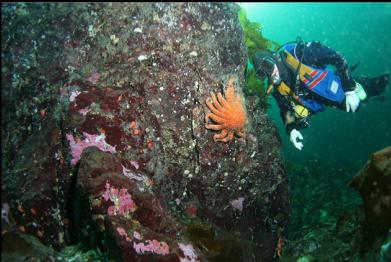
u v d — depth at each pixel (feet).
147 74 11.19
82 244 9.34
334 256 10.34
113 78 11.28
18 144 11.57
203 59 11.84
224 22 12.92
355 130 57.57
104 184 8.40
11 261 7.86
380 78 12.51
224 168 11.70
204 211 11.67
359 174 9.77
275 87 11.96
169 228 8.65
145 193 8.75
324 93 11.62
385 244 7.75
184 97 11.31
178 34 11.87
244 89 13.08
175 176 11.25
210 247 9.41
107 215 7.82
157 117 10.96
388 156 9.02
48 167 10.42
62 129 10.28
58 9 12.47
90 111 10.03
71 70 11.70
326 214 15.99
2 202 10.46
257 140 12.36
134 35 11.76
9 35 12.40
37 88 11.66
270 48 15.25
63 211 10.23
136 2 12.10
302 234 14.60
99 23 12.10
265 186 12.63
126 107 10.36
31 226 10.21
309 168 28.30
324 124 61.57
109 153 9.34
